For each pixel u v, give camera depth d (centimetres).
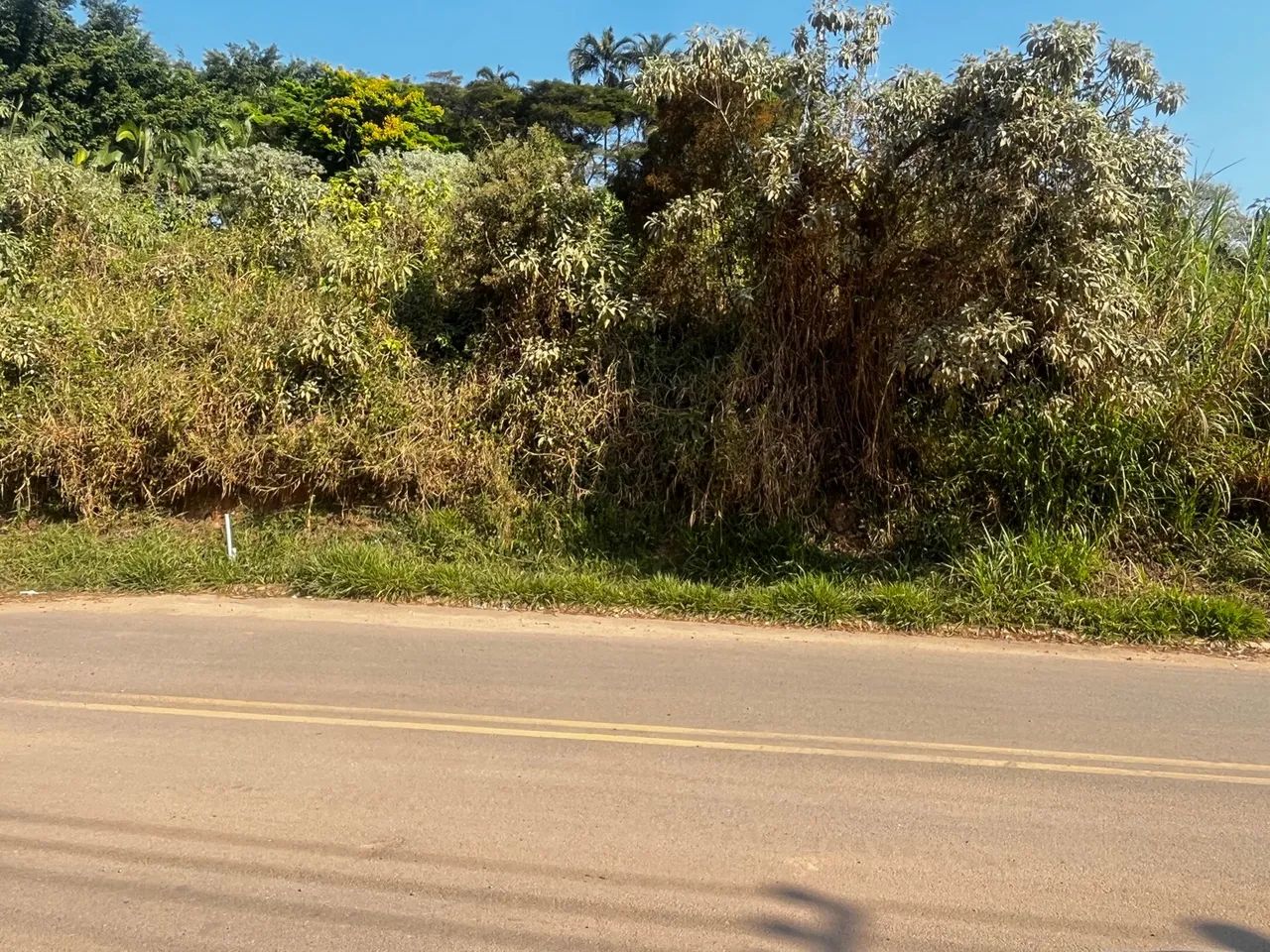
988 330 744
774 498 940
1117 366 789
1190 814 425
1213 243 1051
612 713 540
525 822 399
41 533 989
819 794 436
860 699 579
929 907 339
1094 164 724
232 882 346
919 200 846
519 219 1031
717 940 314
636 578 904
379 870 356
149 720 515
